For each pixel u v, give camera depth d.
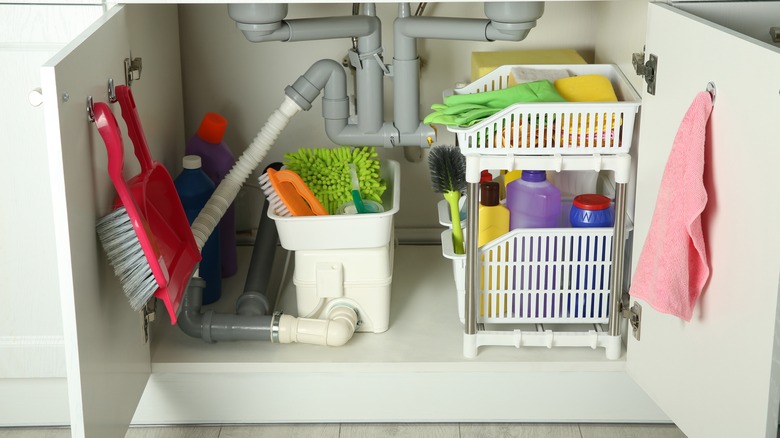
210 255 1.82
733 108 1.15
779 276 1.07
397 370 1.62
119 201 1.35
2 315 1.58
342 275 1.67
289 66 2.01
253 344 1.68
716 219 1.21
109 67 1.34
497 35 1.62
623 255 1.55
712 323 1.25
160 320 1.74
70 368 1.22
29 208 1.53
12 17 1.44
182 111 1.97
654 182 1.41
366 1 1.68
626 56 1.66
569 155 1.49
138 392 1.52
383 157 2.09
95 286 1.29
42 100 1.13
